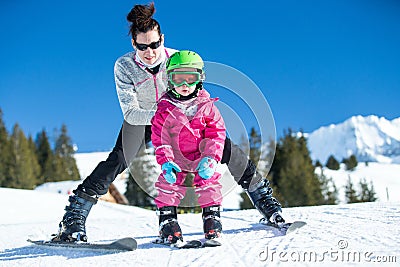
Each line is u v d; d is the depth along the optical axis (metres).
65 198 9.88
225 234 2.78
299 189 31.52
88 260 2.34
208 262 2.05
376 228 2.62
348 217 3.17
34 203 8.92
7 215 7.80
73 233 2.66
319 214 3.49
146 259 2.24
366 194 34.50
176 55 2.73
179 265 2.06
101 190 2.73
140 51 2.83
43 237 3.69
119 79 2.96
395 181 48.94
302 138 35.94
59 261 2.37
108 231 3.70
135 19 2.78
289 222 2.82
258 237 2.58
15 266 2.33
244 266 1.93
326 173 48.97
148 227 3.81
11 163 40.69
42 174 47.59
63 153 55.53
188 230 3.30
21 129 42.38
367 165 58.03
